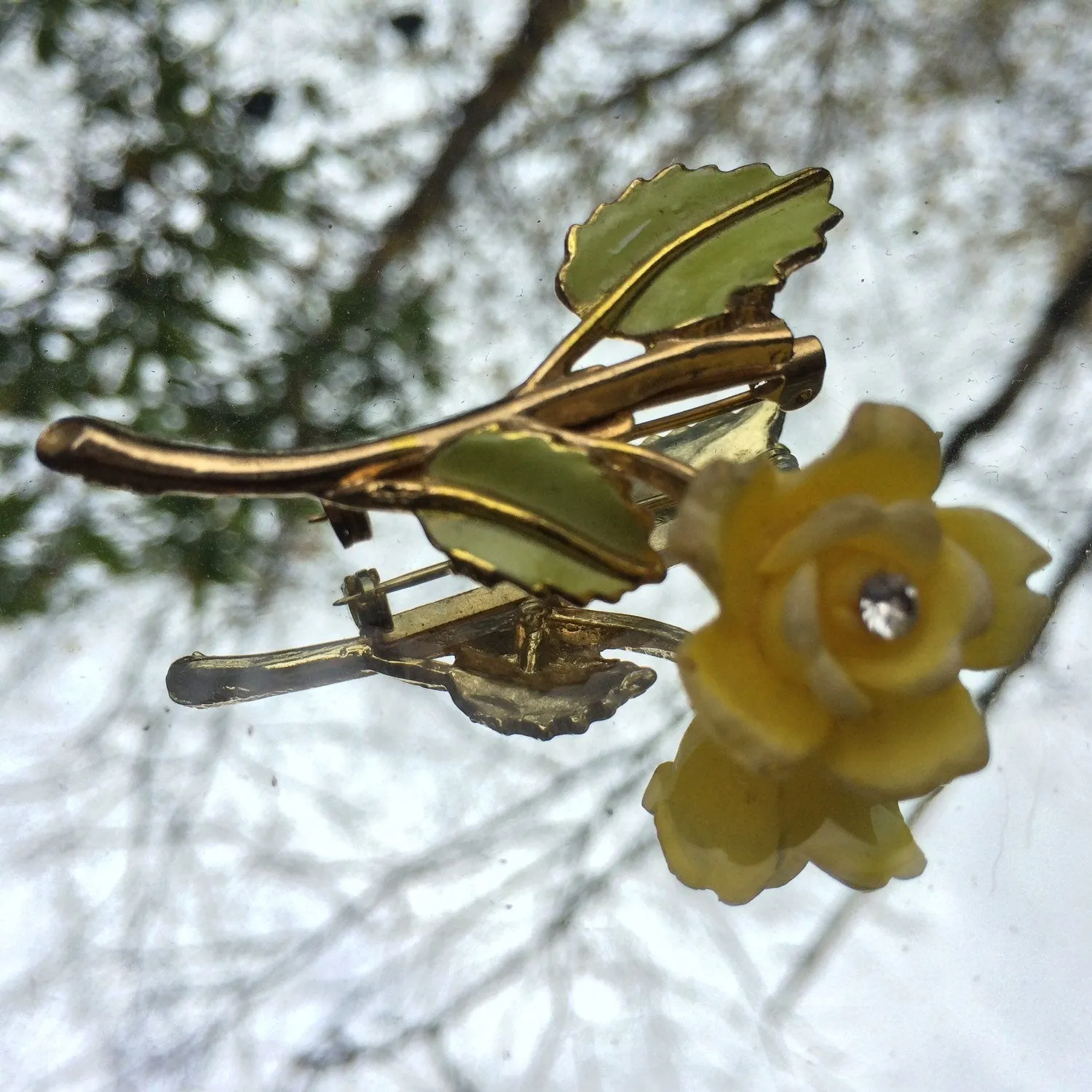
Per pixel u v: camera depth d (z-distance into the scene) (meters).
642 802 0.13
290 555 0.21
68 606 0.20
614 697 0.16
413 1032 0.20
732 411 0.15
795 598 0.11
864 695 0.11
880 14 0.23
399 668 0.16
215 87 0.21
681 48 0.23
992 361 0.22
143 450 0.12
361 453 0.12
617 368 0.13
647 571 0.12
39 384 0.19
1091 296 0.22
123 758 0.21
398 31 0.22
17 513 0.19
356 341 0.21
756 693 0.11
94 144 0.20
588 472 0.12
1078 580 0.21
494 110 0.23
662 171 0.14
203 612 0.20
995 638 0.12
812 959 0.20
